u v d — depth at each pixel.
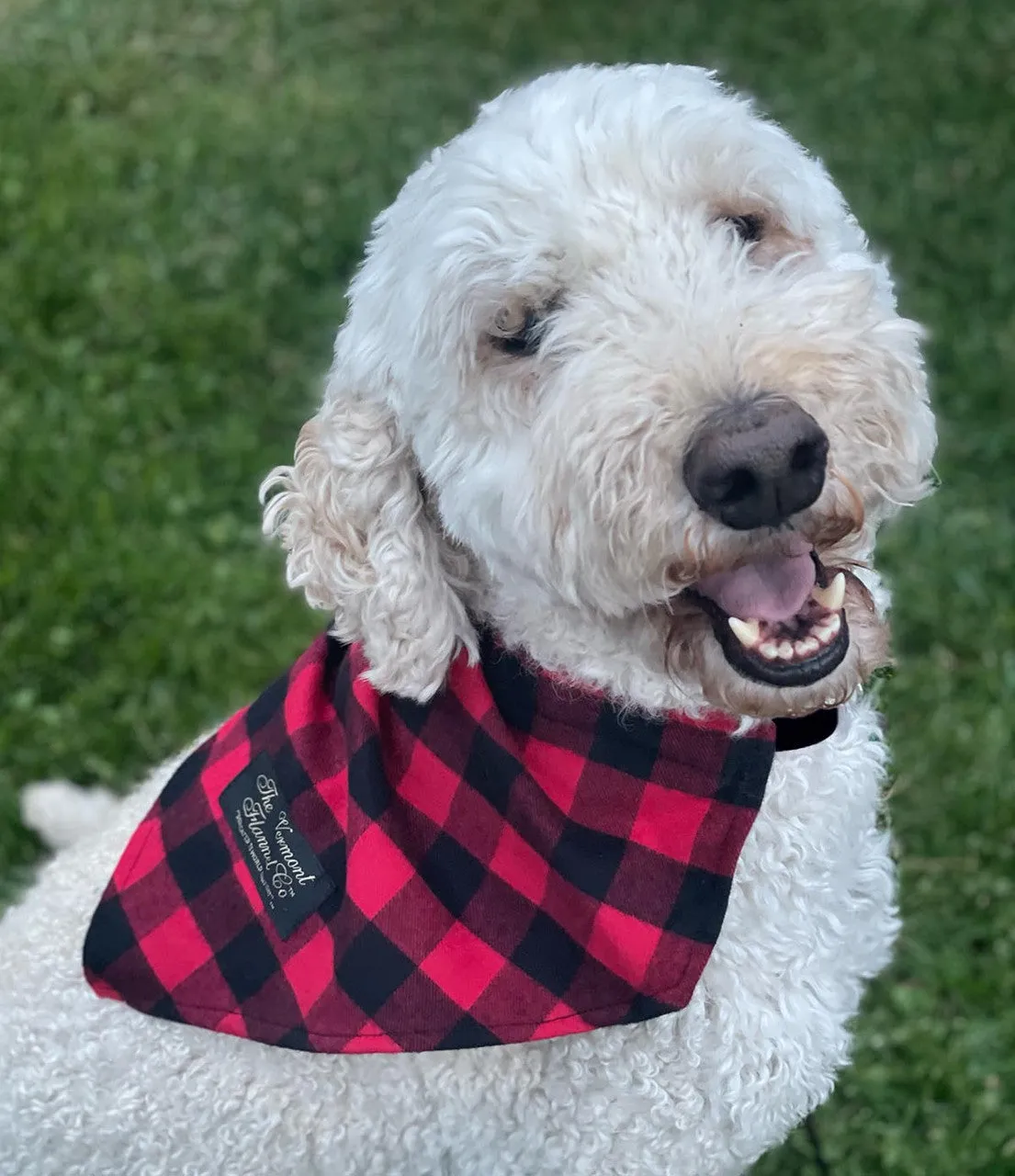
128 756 1.05
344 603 0.66
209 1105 0.67
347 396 0.66
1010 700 1.02
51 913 0.72
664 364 0.58
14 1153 0.68
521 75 1.77
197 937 0.67
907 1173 0.84
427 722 0.67
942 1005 0.91
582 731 0.65
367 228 1.47
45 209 1.49
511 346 0.63
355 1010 0.64
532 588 0.64
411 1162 0.68
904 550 1.12
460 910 0.65
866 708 0.71
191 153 1.59
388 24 1.90
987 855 0.96
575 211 0.60
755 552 0.57
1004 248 1.40
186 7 1.93
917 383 0.60
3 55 1.82
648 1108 0.66
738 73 1.74
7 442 1.23
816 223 0.66
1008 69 1.70
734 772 0.64
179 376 1.31
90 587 1.12
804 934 0.67
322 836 0.67
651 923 0.64
